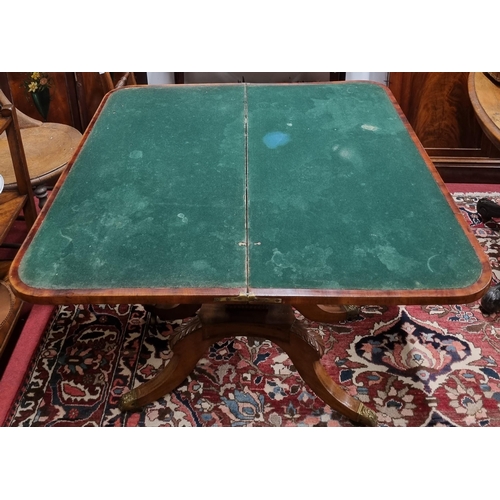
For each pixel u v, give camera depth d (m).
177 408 1.78
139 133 1.75
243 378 1.88
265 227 1.31
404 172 1.53
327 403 1.70
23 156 2.01
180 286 1.13
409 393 1.82
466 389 1.83
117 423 1.73
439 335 2.04
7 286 1.92
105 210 1.38
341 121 1.82
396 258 1.21
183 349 1.61
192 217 1.35
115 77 2.80
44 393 1.82
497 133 1.88
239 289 1.12
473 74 2.26
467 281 1.14
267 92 2.04
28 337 2.00
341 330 2.06
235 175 1.52
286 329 1.53
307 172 1.53
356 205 1.39
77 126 3.10
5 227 1.91
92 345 2.00
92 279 1.16
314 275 1.16
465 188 2.99
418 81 2.79
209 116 1.86
